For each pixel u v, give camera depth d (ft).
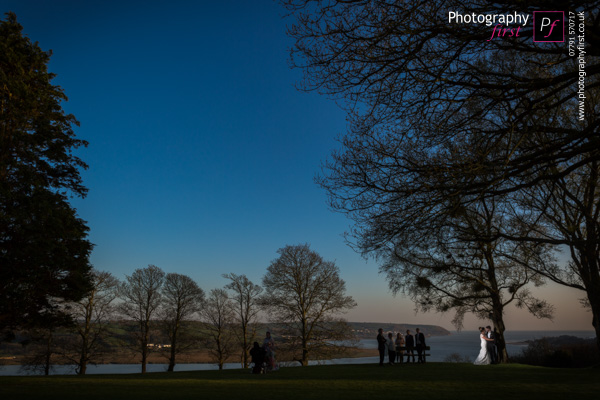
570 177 61.57
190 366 226.79
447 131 27.45
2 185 62.85
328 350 129.08
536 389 39.78
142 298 151.84
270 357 72.90
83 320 132.98
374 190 28.91
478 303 83.46
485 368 68.39
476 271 84.64
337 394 38.45
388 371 65.62
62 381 57.06
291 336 131.54
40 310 71.77
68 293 73.00
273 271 136.05
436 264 77.87
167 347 154.51
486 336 76.74
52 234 67.26
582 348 103.19
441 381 48.98
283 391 41.32
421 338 84.53
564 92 42.68
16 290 63.87
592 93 46.26
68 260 69.56
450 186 26.27
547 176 26.48
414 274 84.79
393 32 24.44
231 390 42.78
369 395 37.37
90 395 39.24
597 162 54.49
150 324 151.74
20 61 73.26
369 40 25.53
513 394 36.32
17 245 63.62
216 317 159.53
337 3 25.66
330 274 133.28
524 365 73.72
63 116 79.00
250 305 160.25
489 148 28.14
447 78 26.66
